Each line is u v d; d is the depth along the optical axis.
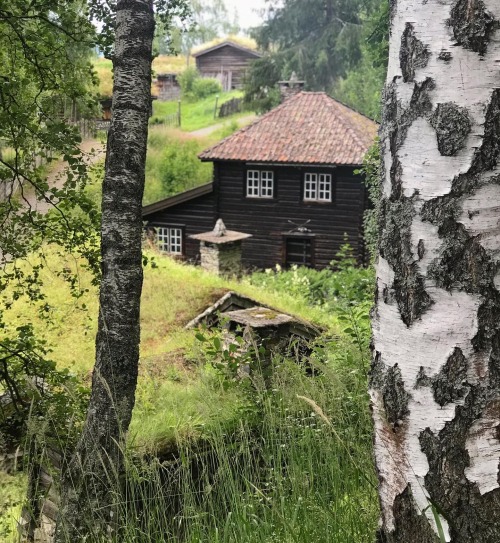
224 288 11.48
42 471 4.11
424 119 2.07
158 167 29.12
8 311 10.16
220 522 3.07
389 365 2.19
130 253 4.02
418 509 2.15
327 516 2.83
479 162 2.02
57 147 4.91
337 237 19.53
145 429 4.58
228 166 20.22
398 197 2.15
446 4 2.03
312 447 3.43
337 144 19.25
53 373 5.06
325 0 30.50
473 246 2.03
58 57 5.37
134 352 4.06
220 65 49.94
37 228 5.19
